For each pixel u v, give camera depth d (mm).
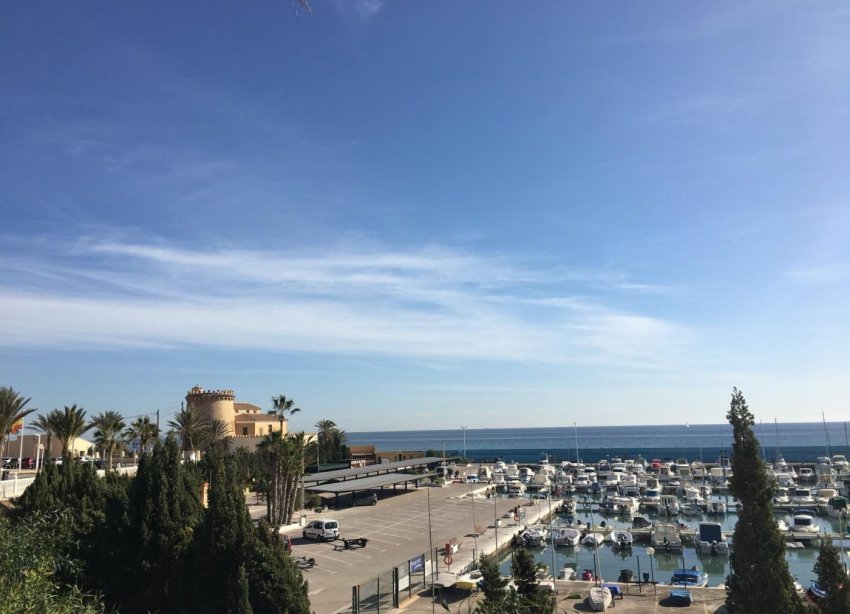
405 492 99625
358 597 35281
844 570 23703
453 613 35812
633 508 86188
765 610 20750
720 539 62156
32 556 17547
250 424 116375
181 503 30250
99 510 31250
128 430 89062
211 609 24719
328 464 119375
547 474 112500
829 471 112250
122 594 27922
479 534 62938
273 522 64125
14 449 84375
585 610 37562
